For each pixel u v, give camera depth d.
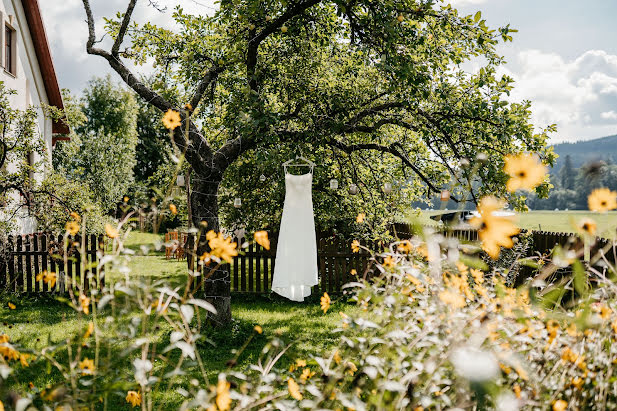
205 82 6.33
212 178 6.00
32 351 1.85
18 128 8.68
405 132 7.83
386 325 2.03
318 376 2.17
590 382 1.77
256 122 5.36
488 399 1.58
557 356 1.81
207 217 6.00
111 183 23.62
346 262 8.81
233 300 8.44
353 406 1.61
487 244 1.60
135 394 2.28
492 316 1.82
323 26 6.59
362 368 1.81
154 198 2.50
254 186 9.51
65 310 7.11
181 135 5.84
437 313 1.93
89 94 35.19
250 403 1.75
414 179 8.47
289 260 6.36
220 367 4.59
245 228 9.80
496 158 5.86
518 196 5.50
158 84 6.14
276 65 7.00
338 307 7.75
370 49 5.95
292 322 6.61
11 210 8.99
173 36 6.92
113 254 1.99
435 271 1.95
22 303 7.50
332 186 7.43
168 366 4.39
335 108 6.47
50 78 13.31
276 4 6.07
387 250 2.49
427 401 1.60
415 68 5.61
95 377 1.84
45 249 8.09
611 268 1.83
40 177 12.27
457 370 1.59
